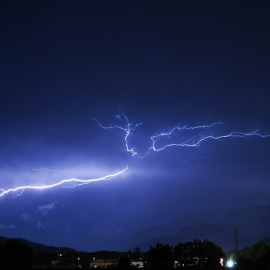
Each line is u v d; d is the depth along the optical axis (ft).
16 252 119.96
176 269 197.26
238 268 169.37
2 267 105.81
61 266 176.04
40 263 188.75
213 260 236.02
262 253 149.48
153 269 195.11
